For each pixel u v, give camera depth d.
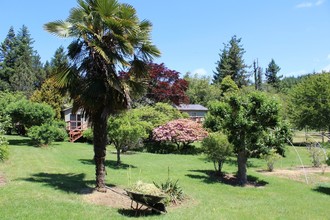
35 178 13.20
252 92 16.31
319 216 10.09
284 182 16.27
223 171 18.89
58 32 10.93
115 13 11.19
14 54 71.31
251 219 9.23
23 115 27.12
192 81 64.44
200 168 19.58
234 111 16.22
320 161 21.44
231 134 16.48
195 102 61.41
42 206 9.03
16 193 10.30
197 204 10.88
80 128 35.34
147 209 9.43
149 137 28.81
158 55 11.98
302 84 38.22
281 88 79.62
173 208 10.20
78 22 11.26
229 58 70.38
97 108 11.19
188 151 27.84
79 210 8.95
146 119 29.17
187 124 28.02
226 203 11.30
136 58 11.96
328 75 37.06
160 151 28.20
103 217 8.51
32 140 27.61
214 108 16.88
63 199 10.01
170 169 18.62
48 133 26.20
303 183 16.31
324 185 15.90
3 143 13.83
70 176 14.27
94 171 15.97
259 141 16.06
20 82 60.75
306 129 37.34
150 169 18.23
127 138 18.61
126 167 18.31
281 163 22.98
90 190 11.31
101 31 11.29
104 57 10.31
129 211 9.42
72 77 11.03
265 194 13.51
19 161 17.88
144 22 11.76
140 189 9.26
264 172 19.17
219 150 16.81
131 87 12.33
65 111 39.19
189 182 15.09
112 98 11.25
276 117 16.02
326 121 35.12
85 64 11.27
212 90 61.78
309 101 36.22
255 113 15.98
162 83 36.16
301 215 10.07
